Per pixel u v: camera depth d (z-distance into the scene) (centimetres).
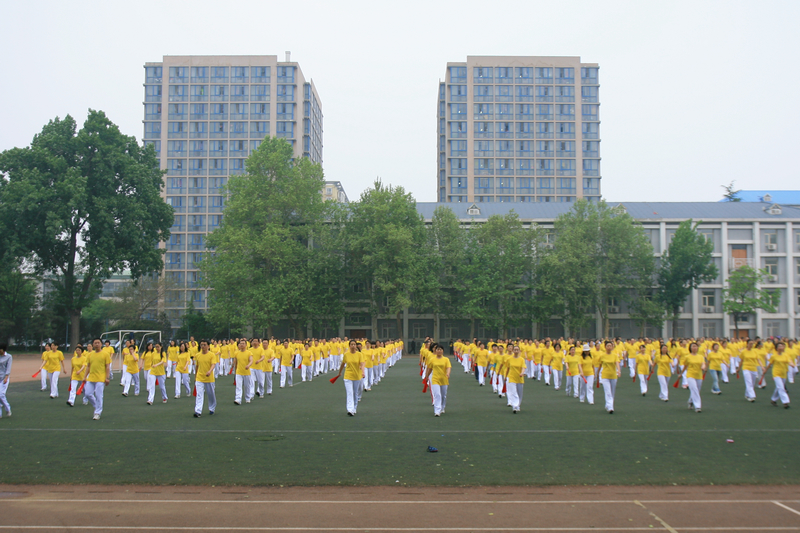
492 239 6038
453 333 6769
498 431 1274
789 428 1316
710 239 6444
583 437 1195
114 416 1540
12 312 5972
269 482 837
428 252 6088
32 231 4784
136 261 5278
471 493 787
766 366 1958
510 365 1622
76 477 863
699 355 1639
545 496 773
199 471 900
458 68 10219
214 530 647
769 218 6544
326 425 1366
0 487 816
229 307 5244
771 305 5497
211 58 9519
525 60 10181
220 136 9406
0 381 1523
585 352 1852
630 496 773
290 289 5503
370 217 5844
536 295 6116
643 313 5994
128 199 5156
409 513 704
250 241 5272
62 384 2655
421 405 1783
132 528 652
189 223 9231
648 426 1348
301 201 5709
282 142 5884
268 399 1969
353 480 847
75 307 5288
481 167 10012
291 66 9556
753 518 684
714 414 1562
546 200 9950
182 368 2067
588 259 5828
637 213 6844
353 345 1555
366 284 6166
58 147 5031
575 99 10138
